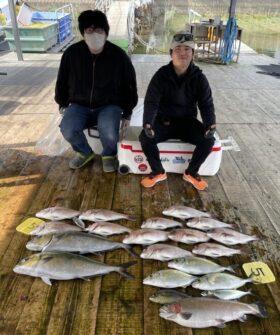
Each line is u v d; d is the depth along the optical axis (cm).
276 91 484
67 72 254
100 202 222
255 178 254
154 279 157
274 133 338
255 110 404
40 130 334
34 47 730
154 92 226
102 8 962
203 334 137
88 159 264
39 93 455
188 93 230
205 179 252
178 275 158
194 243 186
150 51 818
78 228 191
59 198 225
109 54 246
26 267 160
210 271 163
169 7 1507
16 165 267
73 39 945
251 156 289
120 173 256
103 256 177
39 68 591
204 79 226
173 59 217
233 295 151
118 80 255
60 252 166
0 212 209
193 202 224
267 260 175
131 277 162
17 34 623
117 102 265
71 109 256
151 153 233
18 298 151
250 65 648
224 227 195
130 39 772
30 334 135
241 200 227
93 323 140
